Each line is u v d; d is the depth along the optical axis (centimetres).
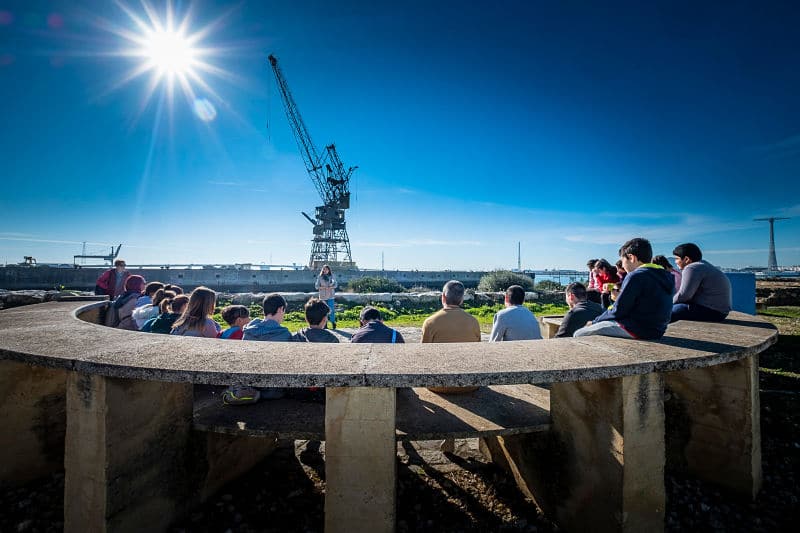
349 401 199
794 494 271
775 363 532
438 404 279
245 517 247
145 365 192
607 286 588
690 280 355
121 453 204
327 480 201
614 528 205
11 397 270
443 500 268
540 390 312
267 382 183
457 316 315
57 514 244
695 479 294
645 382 209
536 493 263
